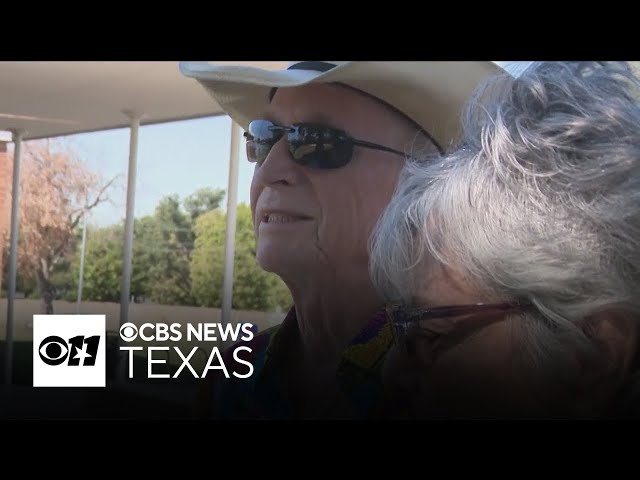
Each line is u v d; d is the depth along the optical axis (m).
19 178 8.69
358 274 1.16
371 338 1.09
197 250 7.74
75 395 4.96
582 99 0.77
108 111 7.19
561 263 0.72
